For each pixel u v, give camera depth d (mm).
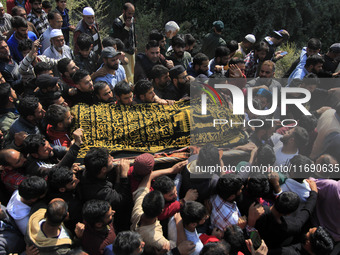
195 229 3117
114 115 3828
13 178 3258
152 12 9688
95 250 2898
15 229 3072
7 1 6785
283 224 3225
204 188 3350
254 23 10203
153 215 2883
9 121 3891
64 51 5184
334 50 5617
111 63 4566
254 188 3297
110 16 9844
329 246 3139
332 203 3494
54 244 2828
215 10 10078
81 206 3174
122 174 3309
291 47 9250
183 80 4410
